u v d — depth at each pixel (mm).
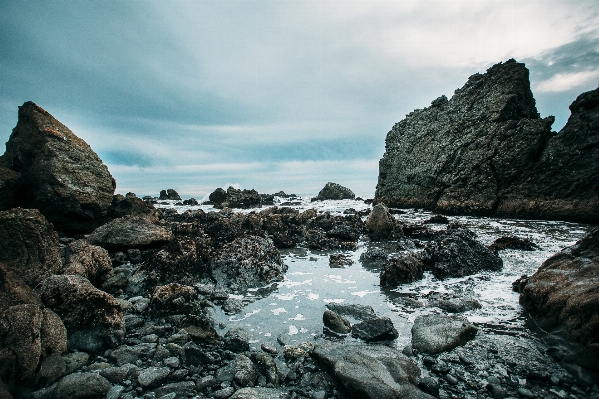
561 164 19078
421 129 30797
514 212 20406
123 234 10219
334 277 9258
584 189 17828
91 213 12297
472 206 22453
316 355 4914
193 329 5648
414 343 5316
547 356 4859
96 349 5211
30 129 12781
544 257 10398
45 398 4047
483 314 6457
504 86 25141
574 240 12781
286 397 4039
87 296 5480
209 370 4719
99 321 5363
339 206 31797
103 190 12828
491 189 21906
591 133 18375
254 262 8977
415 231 14953
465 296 7473
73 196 11688
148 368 4586
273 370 4605
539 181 19875
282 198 45500
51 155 11875
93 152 13406
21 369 4043
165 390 4215
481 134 24234
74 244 8703
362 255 11195
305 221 17562
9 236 6473
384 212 14719
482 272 9125
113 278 7930
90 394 4059
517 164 20969
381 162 33000
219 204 31953
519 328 5809
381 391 3904
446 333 5367
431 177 26219
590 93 19109
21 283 5098
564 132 19609
